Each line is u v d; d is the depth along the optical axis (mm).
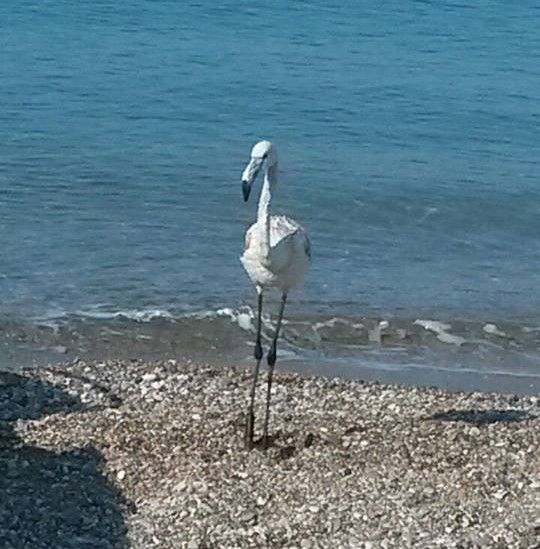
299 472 10422
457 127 24000
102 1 32188
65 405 12344
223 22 31062
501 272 17219
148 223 18406
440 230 18750
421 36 30844
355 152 22219
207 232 18109
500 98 25984
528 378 14039
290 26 31062
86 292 15844
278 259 10719
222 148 22156
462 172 21328
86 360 13969
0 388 12688
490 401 12797
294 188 20141
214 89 25625
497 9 33688
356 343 14789
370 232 18531
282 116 24188
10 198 19188
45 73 25984
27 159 20984
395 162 21719
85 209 18828
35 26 29594
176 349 14430
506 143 23219
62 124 22938
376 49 29484
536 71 28156
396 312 15641
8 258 16797
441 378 13922
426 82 26906
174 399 12516
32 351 14195
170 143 22266
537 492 10102
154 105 24344
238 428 11453
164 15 31266
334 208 19391
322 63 28000
